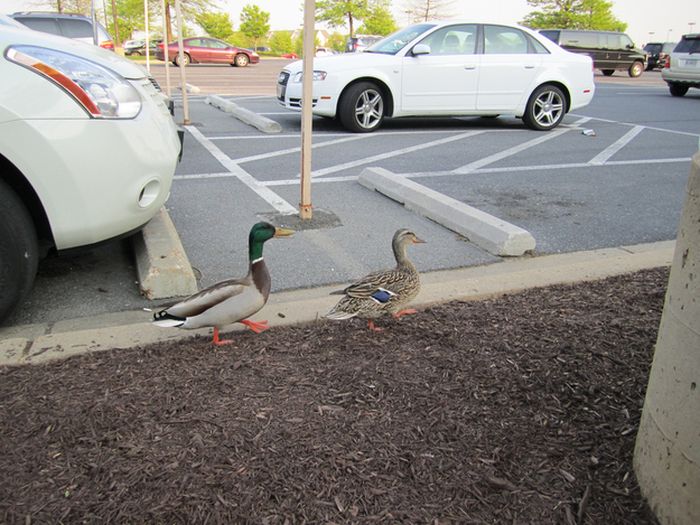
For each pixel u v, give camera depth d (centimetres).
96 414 256
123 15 5244
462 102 1091
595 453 239
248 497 215
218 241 503
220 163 800
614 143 1001
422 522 207
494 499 217
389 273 337
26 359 303
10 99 320
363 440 245
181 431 248
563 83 1125
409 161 837
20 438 243
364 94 1052
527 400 273
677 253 197
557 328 341
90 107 342
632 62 3028
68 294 401
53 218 342
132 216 374
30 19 1478
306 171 545
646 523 207
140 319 369
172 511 208
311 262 463
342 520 207
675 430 196
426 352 316
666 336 201
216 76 2580
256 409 263
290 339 331
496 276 414
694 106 1592
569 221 579
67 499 213
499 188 696
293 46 7981
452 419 259
